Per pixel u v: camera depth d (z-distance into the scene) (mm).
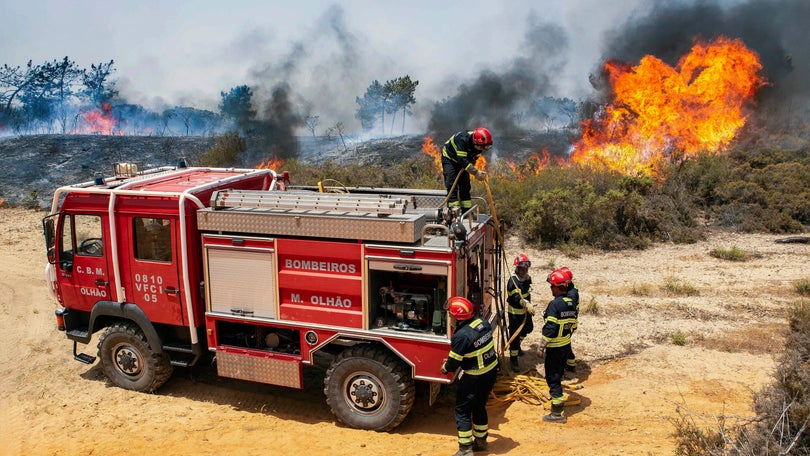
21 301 11820
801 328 7750
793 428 4906
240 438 6375
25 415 7141
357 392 6348
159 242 6938
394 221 5848
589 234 14133
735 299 10094
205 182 7664
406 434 6340
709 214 15828
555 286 6488
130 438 6457
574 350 8344
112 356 7656
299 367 6531
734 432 5434
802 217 15227
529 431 6250
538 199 15133
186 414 7031
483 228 7008
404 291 6258
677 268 12109
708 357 7891
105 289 7316
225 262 6613
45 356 9070
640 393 7004
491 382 5707
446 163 6973
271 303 6516
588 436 6043
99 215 7164
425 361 5996
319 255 6211
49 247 7562
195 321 6918
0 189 24219
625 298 10344
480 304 6840
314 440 6254
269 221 6332
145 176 8062
